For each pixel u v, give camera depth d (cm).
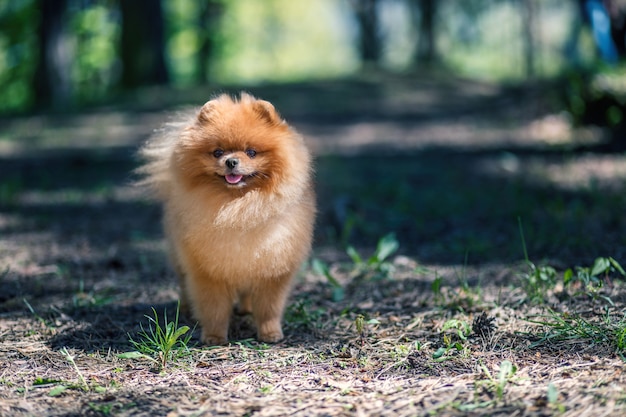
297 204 228
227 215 222
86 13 1155
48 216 333
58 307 248
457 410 203
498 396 205
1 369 221
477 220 310
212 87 895
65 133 647
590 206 311
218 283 228
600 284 240
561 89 552
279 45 1953
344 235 294
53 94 842
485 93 923
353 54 2008
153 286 263
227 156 221
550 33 1347
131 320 242
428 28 1243
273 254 226
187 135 225
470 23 1553
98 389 212
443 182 398
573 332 224
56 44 838
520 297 243
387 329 234
